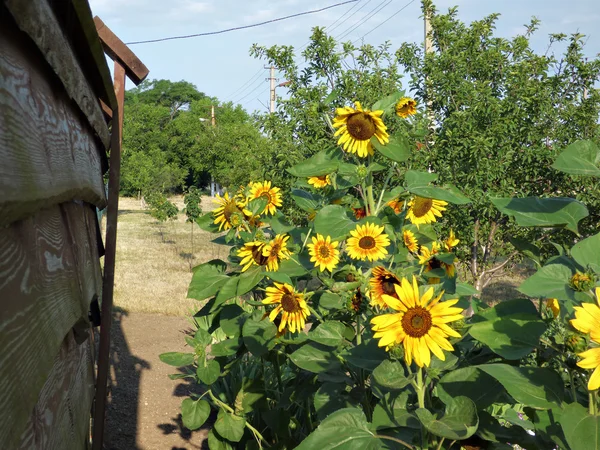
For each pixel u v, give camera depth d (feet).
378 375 6.73
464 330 7.41
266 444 12.10
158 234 80.53
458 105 26.12
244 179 56.29
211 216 11.62
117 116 11.51
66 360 6.19
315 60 28.14
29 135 4.11
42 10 4.48
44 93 5.11
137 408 19.04
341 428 6.65
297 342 9.99
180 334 28.40
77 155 7.05
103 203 11.21
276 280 9.36
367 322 9.95
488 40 26.61
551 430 6.37
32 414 4.27
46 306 4.58
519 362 8.27
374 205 11.31
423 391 6.93
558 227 6.68
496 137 24.50
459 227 25.77
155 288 39.68
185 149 156.97
